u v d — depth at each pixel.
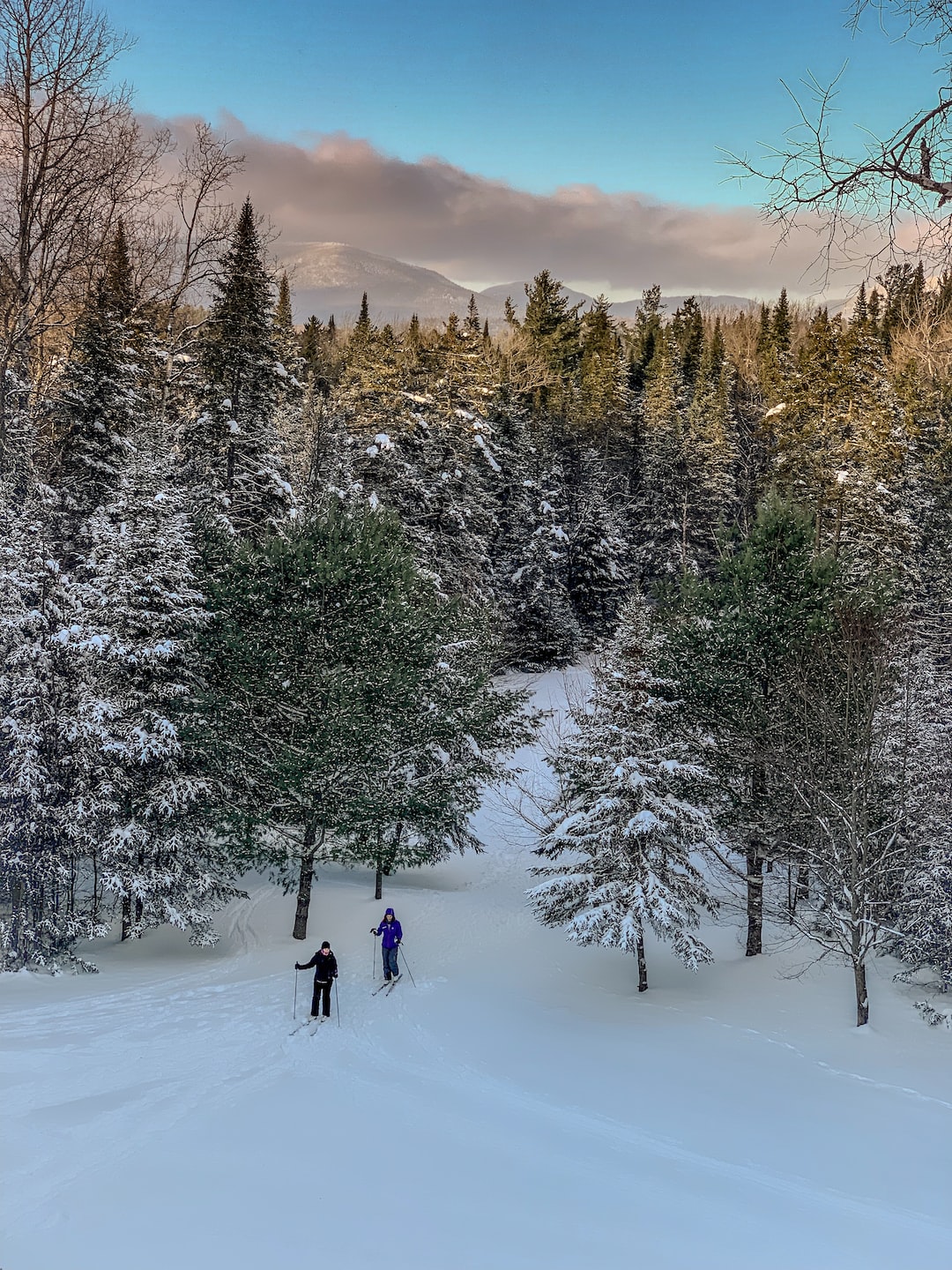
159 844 20.48
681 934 18.55
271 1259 7.32
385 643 22.81
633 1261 7.96
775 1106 13.25
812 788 17.88
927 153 6.58
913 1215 10.05
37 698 18.97
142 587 20.81
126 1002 16.86
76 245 27.23
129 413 30.86
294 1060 14.09
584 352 85.00
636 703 19.41
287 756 20.86
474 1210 8.80
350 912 24.95
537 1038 16.25
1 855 18.30
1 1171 8.90
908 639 22.83
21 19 24.05
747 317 121.69
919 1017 17.30
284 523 27.30
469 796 27.41
